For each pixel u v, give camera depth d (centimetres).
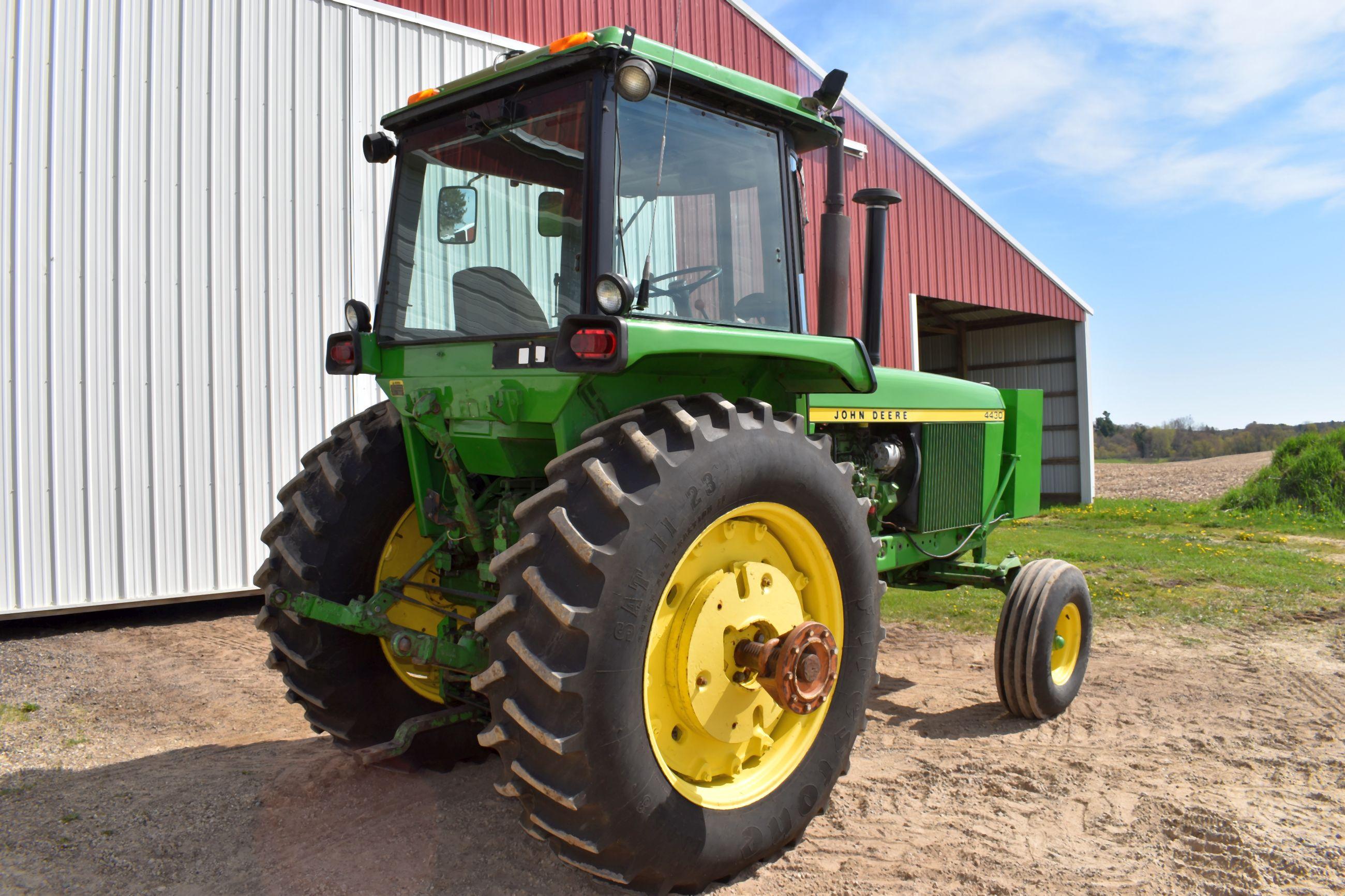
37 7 586
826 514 288
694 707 255
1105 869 276
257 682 480
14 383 577
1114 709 442
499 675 228
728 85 288
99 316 605
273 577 324
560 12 866
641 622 232
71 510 596
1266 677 498
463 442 303
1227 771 359
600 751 225
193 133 641
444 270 304
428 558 325
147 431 623
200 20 645
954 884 267
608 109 258
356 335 318
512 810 311
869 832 304
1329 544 1073
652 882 244
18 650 545
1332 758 372
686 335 250
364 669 328
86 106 602
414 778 336
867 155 1274
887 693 476
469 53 780
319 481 332
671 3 963
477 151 295
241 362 661
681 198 283
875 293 332
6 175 575
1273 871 275
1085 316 1744
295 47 684
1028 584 425
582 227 257
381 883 261
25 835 289
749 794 270
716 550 270
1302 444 1537
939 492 476
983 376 1969
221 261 652
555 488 235
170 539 632
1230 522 1320
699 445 246
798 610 285
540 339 263
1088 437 1764
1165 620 642
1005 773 357
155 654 539
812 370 311
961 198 1436
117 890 256
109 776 342
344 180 708
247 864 271
